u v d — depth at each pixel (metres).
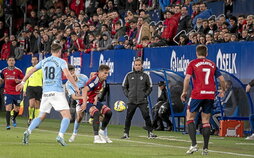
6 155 21.12
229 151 26.28
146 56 44.50
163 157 22.17
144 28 45.94
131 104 33.56
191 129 23.86
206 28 42.25
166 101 41.91
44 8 67.69
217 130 37.78
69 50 54.38
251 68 36.56
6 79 41.53
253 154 24.98
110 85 48.84
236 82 37.78
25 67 60.53
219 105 37.78
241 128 37.00
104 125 29.30
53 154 21.88
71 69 30.83
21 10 72.88
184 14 45.16
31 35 61.78
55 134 34.88
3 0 73.56
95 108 29.09
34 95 43.25
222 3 47.47
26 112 60.44
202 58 24.09
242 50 37.16
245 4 46.53
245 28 40.19
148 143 29.88
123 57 46.88
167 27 45.50
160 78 43.84
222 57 38.47
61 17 61.78
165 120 41.50
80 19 57.91
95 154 22.33
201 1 46.28
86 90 28.30
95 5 59.75
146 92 33.78
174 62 41.69
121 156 21.83
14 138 30.33
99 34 50.91
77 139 31.48
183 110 41.25
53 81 25.94
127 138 33.31
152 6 54.00
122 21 52.03
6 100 41.09
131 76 34.00
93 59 50.72
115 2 58.84
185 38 42.47
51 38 57.50
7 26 73.25
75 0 63.25
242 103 37.91
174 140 32.38
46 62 26.17
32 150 23.28
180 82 41.50
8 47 63.94
